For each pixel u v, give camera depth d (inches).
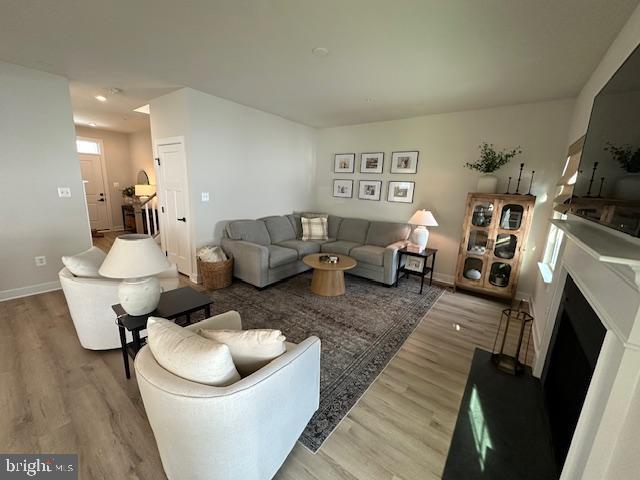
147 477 50.9
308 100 142.5
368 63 96.6
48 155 122.3
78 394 69.2
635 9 60.6
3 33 82.7
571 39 74.8
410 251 150.3
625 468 36.1
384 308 125.0
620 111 44.1
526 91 115.3
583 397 51.3
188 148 134.7
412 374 82.3
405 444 59.7
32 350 86.0
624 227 38.8
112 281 83.4
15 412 63.5
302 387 54.4
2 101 109.5
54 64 106.1
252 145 164.9
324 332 103.4
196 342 43.8
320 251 173.8
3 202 114.9
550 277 99.3
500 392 74.4
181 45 88.4
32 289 125.2
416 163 168.1
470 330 109.1
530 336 105.3
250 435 43.2
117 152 270.2
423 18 69.7
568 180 95.6
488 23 70.2
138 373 44.0
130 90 134.1
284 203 194.7
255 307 121.6
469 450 57.7
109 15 72.8
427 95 126.2
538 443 59.9
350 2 64.7
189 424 40.4
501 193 142.8
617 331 37.9
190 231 145.1
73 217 132.1
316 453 57.2
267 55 93.8
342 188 203.6
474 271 142.7
